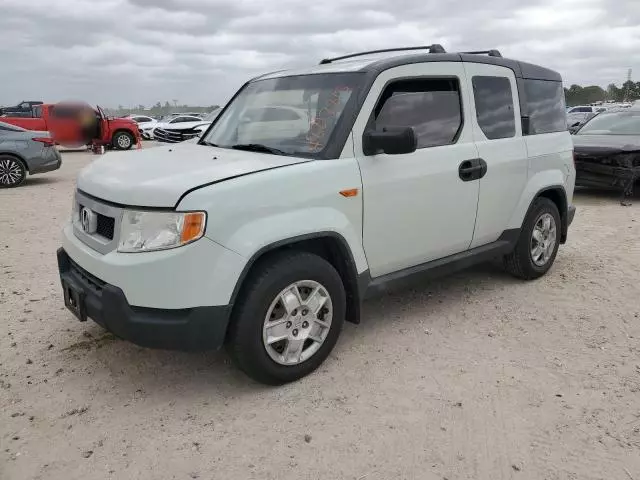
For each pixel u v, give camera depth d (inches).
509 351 149.8
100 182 129.7
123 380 135.6
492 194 176.1
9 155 448.1
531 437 112.6
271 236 121.2
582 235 277.3
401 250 153.0
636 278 208.2
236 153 146.5
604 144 365.4
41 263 231.8
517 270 200.8
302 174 128.3
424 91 157.1
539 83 199.8
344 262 139.8
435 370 139.5
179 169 129.1
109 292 117.3
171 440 112.2
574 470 103.0
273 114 157.8
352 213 137.4
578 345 153.3
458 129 166.2
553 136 203.0
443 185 158.6
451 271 170.4
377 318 171.9
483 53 191.5
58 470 103.5
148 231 115.4
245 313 121.0
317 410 122.4
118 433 114.7
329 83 150.3
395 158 146.9
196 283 114.4
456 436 113.0
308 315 132.6
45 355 147.6
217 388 132.0
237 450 109.0
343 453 108.0
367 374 137.6
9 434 114.0
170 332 115.6
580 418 118.7
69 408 123.3
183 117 1139.3
